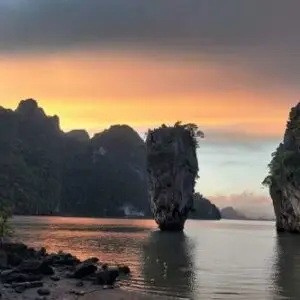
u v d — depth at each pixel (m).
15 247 33.12
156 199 116.31
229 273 34.09
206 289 27.27
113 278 27.78
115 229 116.12
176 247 59.28
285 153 107.94
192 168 120.06
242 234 103.62
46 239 68.38
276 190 116.12
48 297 22.67
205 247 60.34
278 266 39.06
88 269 28.59
